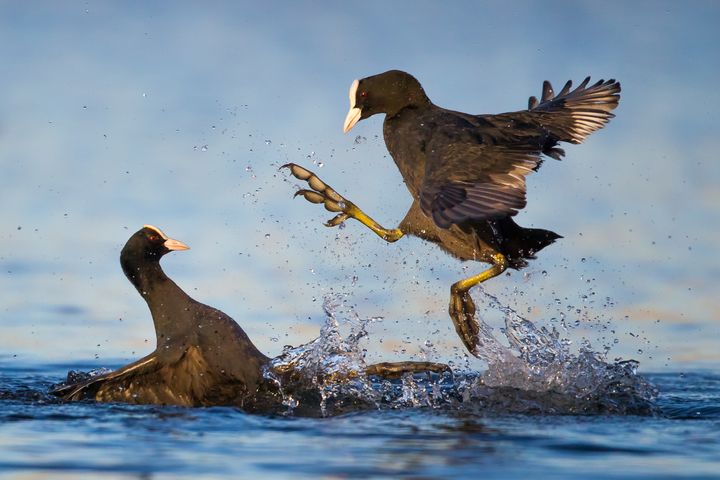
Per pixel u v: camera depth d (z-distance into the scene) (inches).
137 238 496.4
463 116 492.4
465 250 491.2
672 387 554.3
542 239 478.6
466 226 480.1
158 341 491.2
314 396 482.3
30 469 349.7
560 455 366.6
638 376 490.9
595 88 520.7
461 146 448.5
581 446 380.2
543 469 347.9
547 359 497.4
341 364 489.1
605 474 342.0
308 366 490.0
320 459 360.8
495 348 501.4
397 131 498.6
